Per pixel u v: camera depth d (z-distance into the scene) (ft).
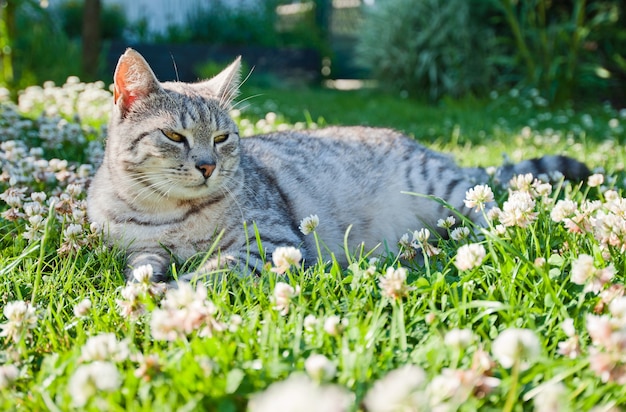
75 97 5.16
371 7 9.49
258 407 1.55
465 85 8.30
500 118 6.52
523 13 8.00
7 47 6.89
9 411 1.68
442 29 8.54
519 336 1.62
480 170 3.40
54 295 2.28
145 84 2.60
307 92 9.15
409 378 1.56
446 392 1.63
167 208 2.60
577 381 1.74
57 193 3.06
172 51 9.71
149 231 2.59
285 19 12.58
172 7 11.55
